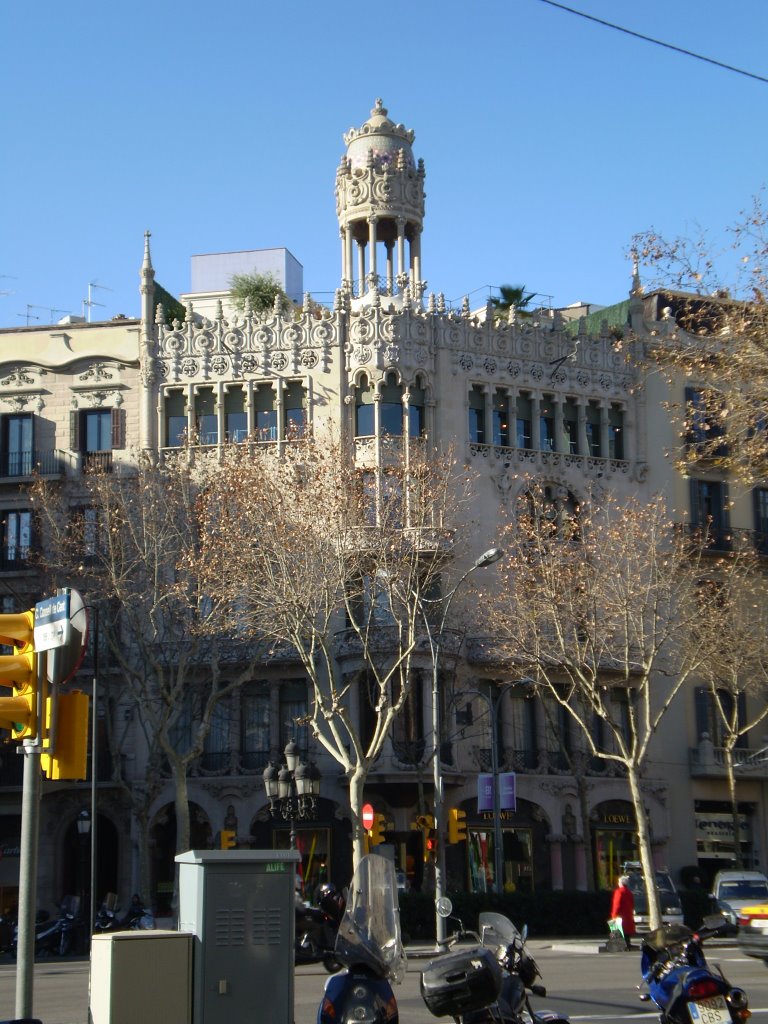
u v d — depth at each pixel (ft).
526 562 156.25
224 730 180.75
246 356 189.37
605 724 189.47
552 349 196.95
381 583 143.84
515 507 183.52
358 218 197.67
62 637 39.78
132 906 155.33
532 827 183.01
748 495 203.00
